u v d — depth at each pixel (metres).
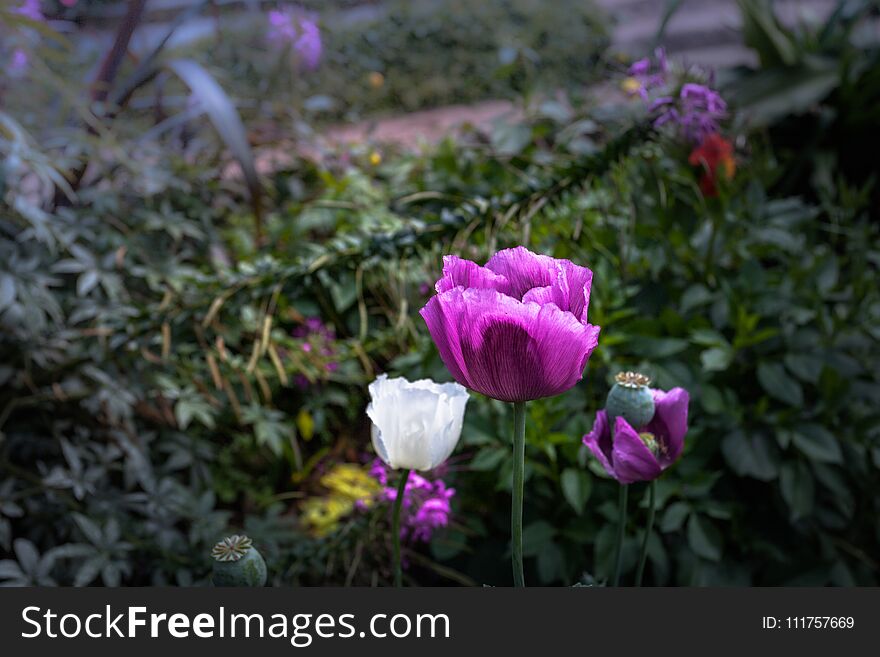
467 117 3.96
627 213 1.92
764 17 3.38
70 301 1.90
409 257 1.72
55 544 1.79
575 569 1.66
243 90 2.94
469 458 1.82
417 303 2.01
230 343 2.05
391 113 4.27
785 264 2.14
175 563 1.73
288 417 2.17
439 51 4.79
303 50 2.87
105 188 2.10
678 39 5.16
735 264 2.03
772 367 1.77
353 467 2.09
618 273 1.87
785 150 3.20
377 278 1.79
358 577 1.79
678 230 1.95
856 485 1.92
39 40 1.90
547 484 1.73
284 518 1.94
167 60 2.14
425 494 1.66
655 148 1.86
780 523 1.78
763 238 1.99
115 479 1.96
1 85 2.23
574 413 1.75
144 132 2.38
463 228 1.70
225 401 2.04
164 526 1.77
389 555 1.78
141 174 2.16
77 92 2.00
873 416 1.81
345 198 2.48
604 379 1.76
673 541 1.72
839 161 3.22
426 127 3.73
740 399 1.87
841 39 3.41
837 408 1.77
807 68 3.23
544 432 1.62
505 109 4.13
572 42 4.94
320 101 2.93
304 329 2.19
